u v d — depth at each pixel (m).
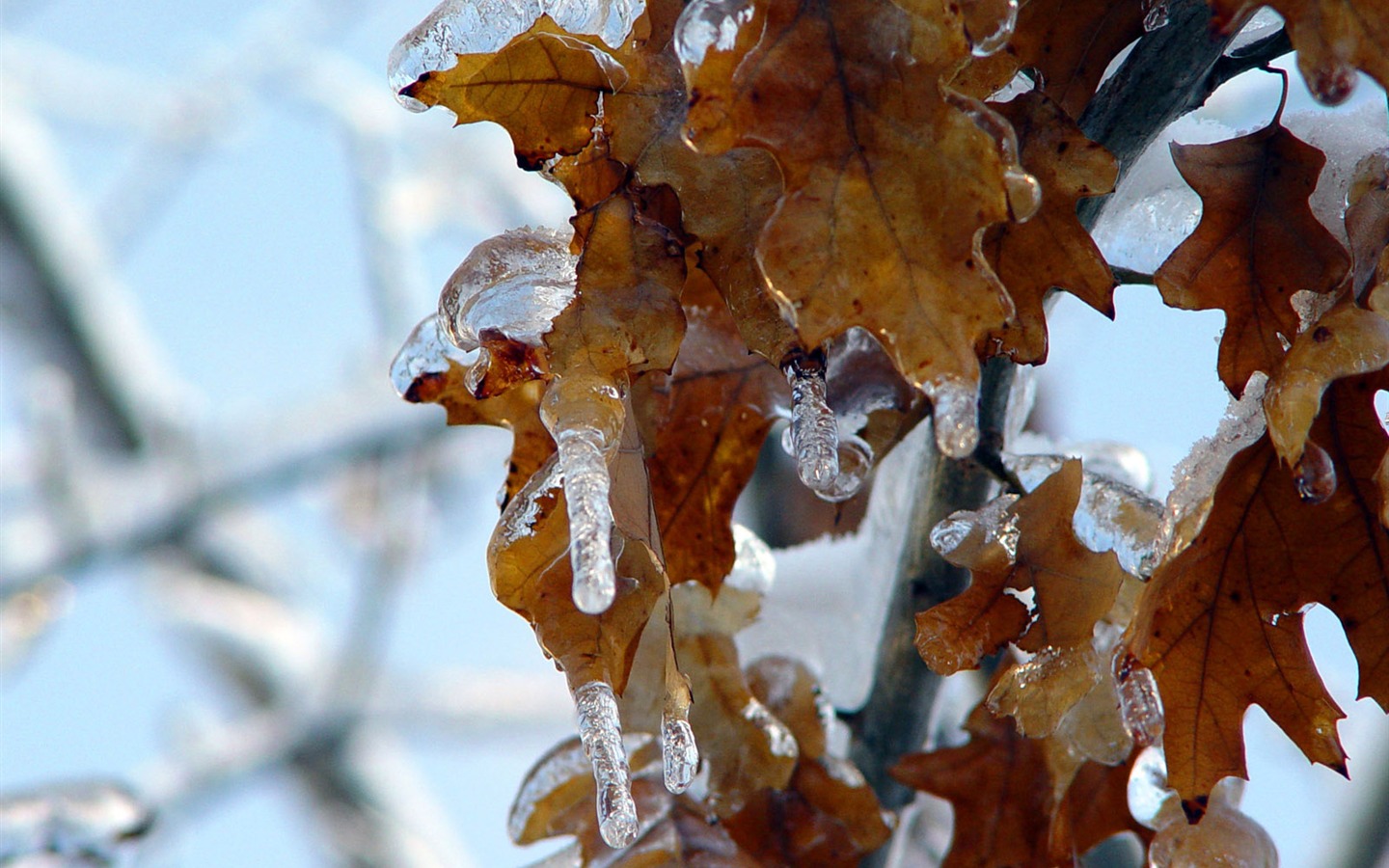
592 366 0.86
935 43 0.84
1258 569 0.88
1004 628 0.91
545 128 0.87
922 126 0.84
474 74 0.86
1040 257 0.88
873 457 0.93
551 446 0.90
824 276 0.84
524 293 0.87
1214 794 0.93
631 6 0.87
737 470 0.92
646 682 0.94
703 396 0.92
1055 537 0.91
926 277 0.84
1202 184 0.89
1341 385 0.88
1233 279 0.89
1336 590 0.88
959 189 0.84
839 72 0.84
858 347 0.93
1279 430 0.86
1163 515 0.89
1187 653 0.88
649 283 0.87
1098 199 0.91
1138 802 0.94
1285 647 0.88
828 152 0.84
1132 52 0.90
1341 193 0.89
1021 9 0.88
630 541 0.87
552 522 0.87
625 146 0.87
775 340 0.86
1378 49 0.83
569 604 0.87
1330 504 0.88
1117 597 0.92
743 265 0.86
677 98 0.87
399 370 0.91
